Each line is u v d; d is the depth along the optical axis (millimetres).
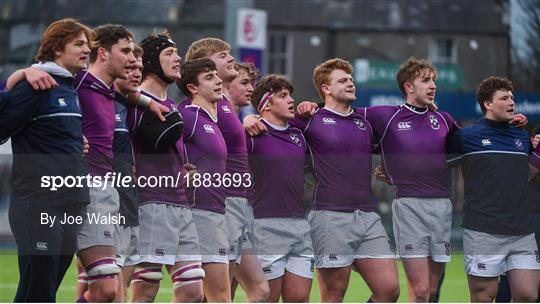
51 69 25344
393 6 118938
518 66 102000
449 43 116625
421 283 30500
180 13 118812
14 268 47000
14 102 24797
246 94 31391
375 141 31312
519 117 31281
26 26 116875
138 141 27859
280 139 30281
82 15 118500
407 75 31359
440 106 86875
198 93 29156
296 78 117500
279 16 117625
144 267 27922
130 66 26922
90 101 26641
